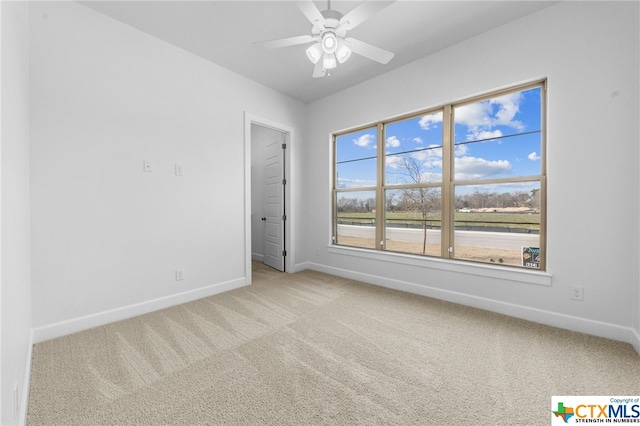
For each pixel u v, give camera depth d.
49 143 2.04
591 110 2.07
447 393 1.47
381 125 3.51
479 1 2.17
